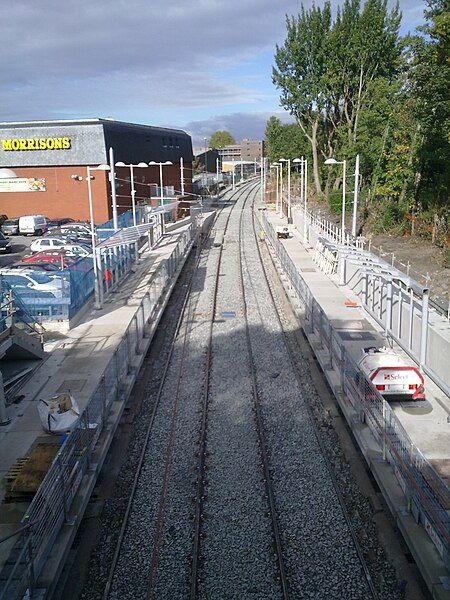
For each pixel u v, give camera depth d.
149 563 10.94
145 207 46.62
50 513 10.32
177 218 60.19
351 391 15.93
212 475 13.73
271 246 46.19
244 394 18.19
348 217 46.72
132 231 29.83
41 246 39.25
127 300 27.94
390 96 51.22
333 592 10.13
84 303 25.80
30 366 19.34
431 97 33.50
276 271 36.84
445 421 15.09
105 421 15.09
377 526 11.84
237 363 20.80
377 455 13.34
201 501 12.73
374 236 39.41
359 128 49.91
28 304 23.03
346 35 59.28
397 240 37.25
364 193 50.19
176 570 10.70
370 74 60.28
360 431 14.46
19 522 11.12
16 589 8.90
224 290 32.19
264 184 88.62
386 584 10.35
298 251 42.88
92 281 27.64
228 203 88.06
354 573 10.57
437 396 16.53
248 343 22.84
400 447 11.89
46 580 9.70
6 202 55.00
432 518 10.14
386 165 46.50
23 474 11.86
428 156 38.72
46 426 14.44
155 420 16.62
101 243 26.77
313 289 30.06
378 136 49.06
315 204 65.94
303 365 20.61
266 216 65.88
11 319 19.28
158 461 14.42
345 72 61.12
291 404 17.44
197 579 10.47
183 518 12.19
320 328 21.17
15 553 9.93
